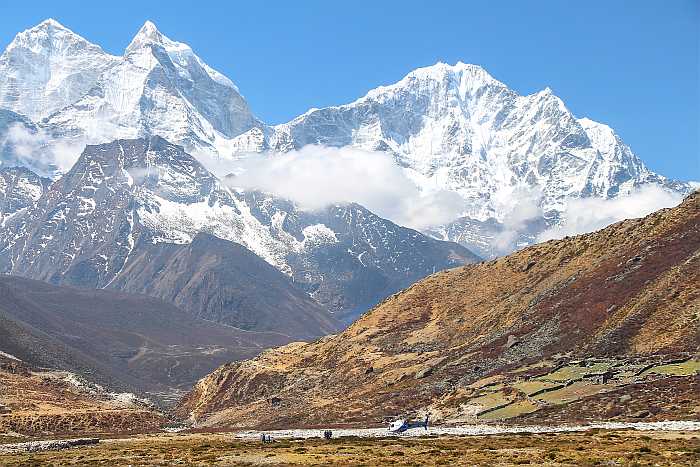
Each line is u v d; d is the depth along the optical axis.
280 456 155.25
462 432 194.50
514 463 132.75
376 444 172.50
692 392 194.38
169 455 165.38
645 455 134.50
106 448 189.38
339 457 150.12
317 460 147.25
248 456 157.50
